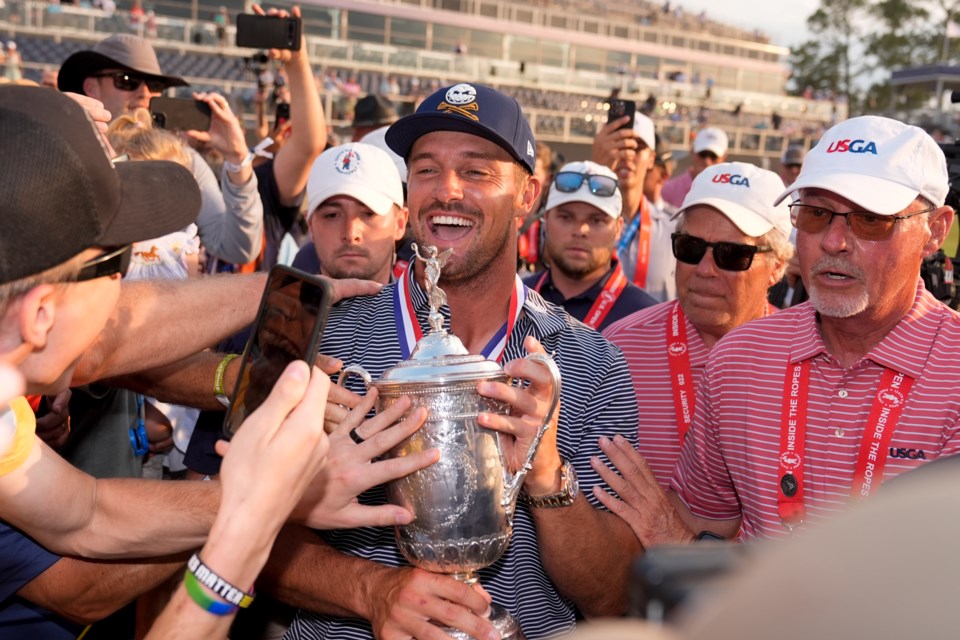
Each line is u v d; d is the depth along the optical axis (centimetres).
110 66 497
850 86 7019
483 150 212
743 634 41
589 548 207
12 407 164
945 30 6738
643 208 565
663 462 298
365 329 226
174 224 157
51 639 218
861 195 205
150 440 386
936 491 43
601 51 5422
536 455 190
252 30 495
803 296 367
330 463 175
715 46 5978
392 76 3966
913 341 212
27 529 176
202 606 138
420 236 220
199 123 480
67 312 141
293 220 547
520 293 227
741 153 4238
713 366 243
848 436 215
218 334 222
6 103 132
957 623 37
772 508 223
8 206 126
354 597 204
